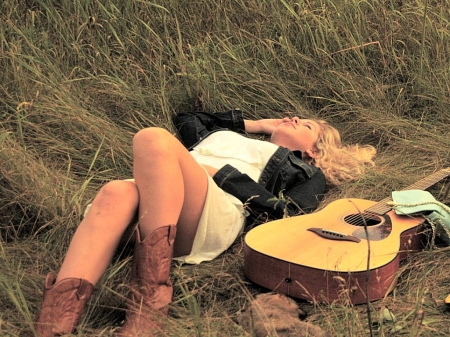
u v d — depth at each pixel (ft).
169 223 7.88
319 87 14.46
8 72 12.32
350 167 11.74
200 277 8.63
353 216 9.53
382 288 8.11
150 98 13.12
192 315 7.33
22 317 7.59
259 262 8.30
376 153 12.91
